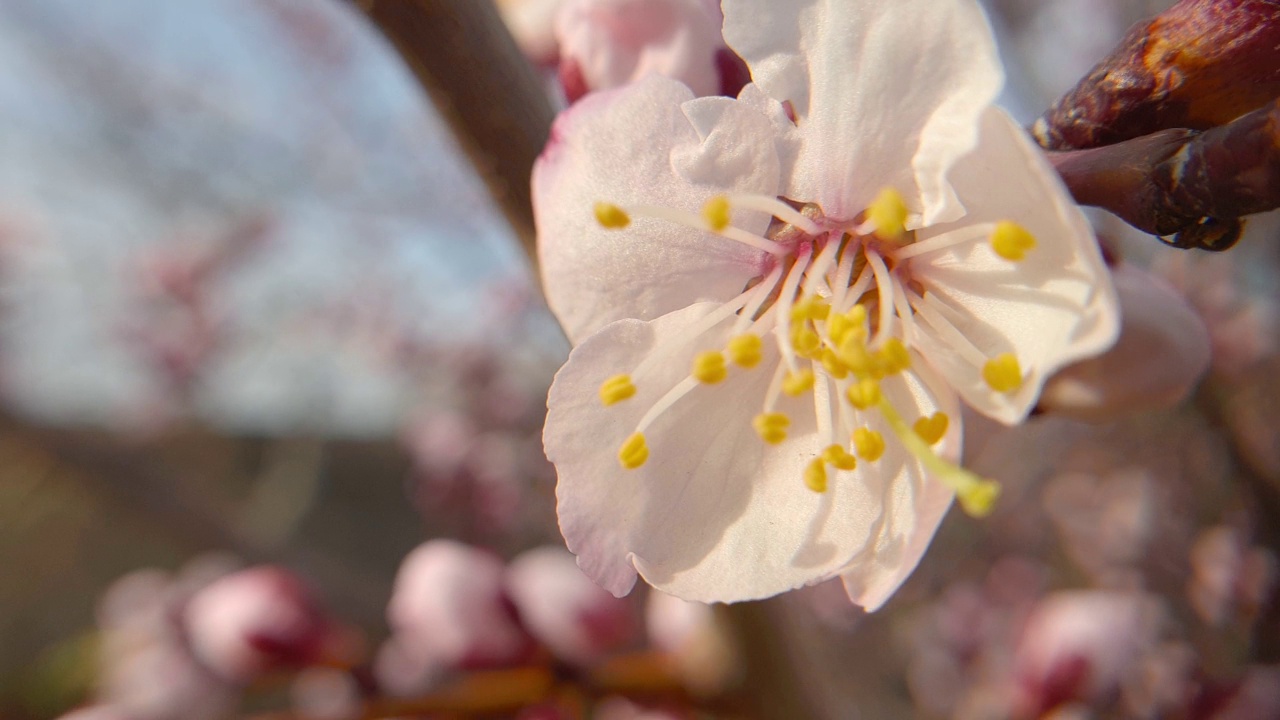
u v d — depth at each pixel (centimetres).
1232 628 15
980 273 5
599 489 5
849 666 24
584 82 6
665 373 6
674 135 5
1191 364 6
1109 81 5
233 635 10
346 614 20
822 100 5
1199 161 5
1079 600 11
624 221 5
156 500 23
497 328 26
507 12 8
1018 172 5
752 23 5
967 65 5
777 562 5
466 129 7
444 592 9
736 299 6
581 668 9
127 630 14
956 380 5
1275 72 5
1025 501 23
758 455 6
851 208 5
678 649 9
